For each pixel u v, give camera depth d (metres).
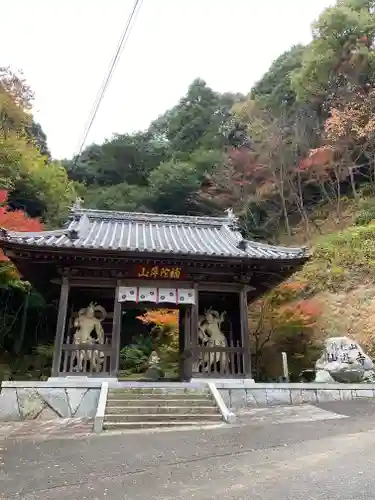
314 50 32.81
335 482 4.62
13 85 24.86
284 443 7.04
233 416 9.64
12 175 26.30
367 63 29.92
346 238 24.09
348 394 12.81
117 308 13.09
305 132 33.62
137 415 9.78
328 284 21.47
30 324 26.06
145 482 4.92
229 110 47.28
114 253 12.39
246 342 13.30
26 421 10.15
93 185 47.31
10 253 12.23
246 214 34.41
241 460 5.91
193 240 15.69
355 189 32.03
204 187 37.69
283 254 13.52
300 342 19.50
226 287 14.10
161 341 27.33
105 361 12.28
